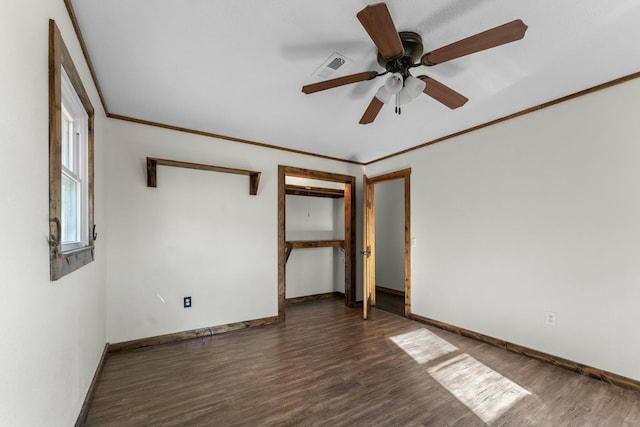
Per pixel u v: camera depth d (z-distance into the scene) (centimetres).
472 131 336
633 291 222
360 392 219
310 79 229
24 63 102
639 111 221
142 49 191
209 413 194
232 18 164
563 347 258
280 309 397
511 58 202
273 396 214
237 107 281
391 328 366
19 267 97
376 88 243
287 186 482
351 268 480
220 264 356
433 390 222
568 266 257
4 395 86
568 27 171
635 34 177
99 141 253
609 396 213
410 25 170
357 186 495
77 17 161
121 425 182
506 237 302
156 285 317
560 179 263
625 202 227
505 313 301
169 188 328
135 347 302
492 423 184
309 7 156
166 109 285
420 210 396
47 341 121
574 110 255
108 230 293
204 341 323
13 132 93
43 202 117
